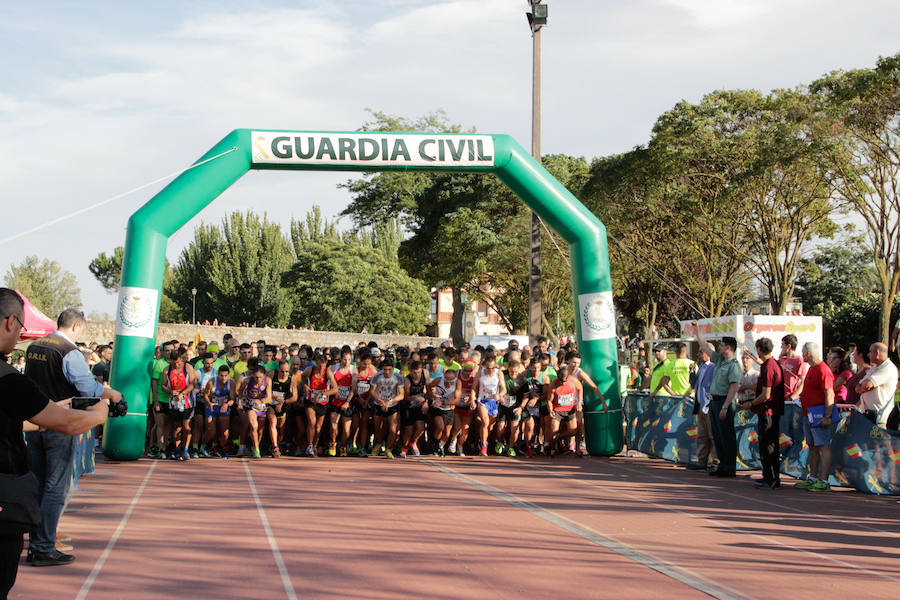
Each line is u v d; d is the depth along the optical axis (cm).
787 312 3266
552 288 4091
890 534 812
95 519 856
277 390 1462
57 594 582
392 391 1466
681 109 3231
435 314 8225
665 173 3272
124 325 1381
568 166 4219
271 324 7056
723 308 4144
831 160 2789
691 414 1379
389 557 694
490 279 4128
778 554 721
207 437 1447
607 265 1574
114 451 1372
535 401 1516
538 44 1880
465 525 838
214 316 7138
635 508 955
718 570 662
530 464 1403
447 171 1537
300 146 1452
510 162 1528
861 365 1173
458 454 1530
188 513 894
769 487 1120
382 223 4134
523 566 668
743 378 1270
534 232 1975
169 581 616
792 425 1235
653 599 576
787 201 3105
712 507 966
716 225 3397
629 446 1584
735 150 3114
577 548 739
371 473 1248
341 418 1495
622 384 2030
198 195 1419
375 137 1484
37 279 7206
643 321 4844
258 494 1031
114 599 570
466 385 1507
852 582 629
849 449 1106
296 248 8294
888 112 2608
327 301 6525
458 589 596
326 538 769
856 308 4247
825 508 963
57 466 661
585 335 1562
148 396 1422
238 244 7244
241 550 717
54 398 680
